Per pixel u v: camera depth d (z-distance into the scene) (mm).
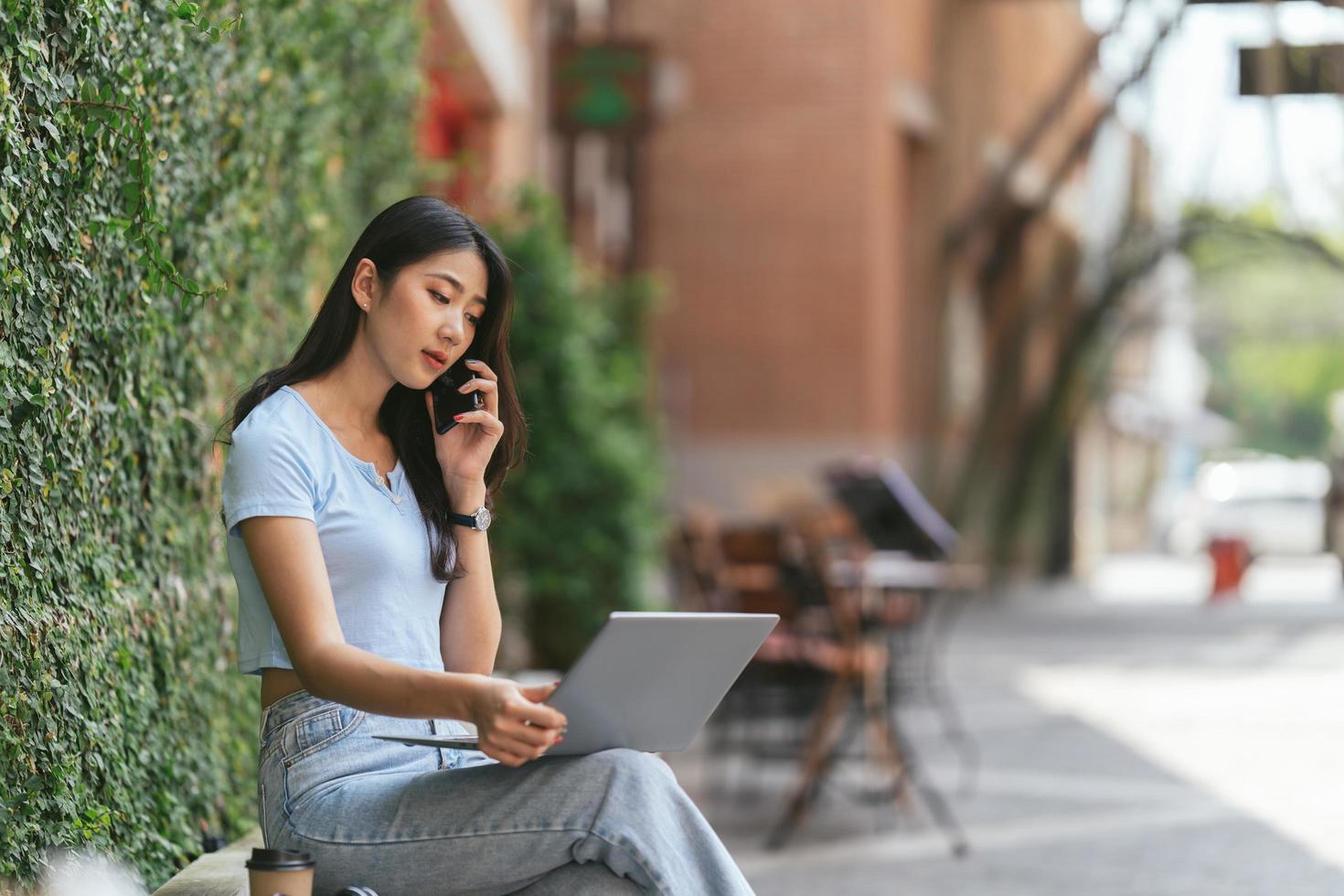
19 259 3227
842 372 19141
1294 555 32562
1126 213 20844
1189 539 42875
